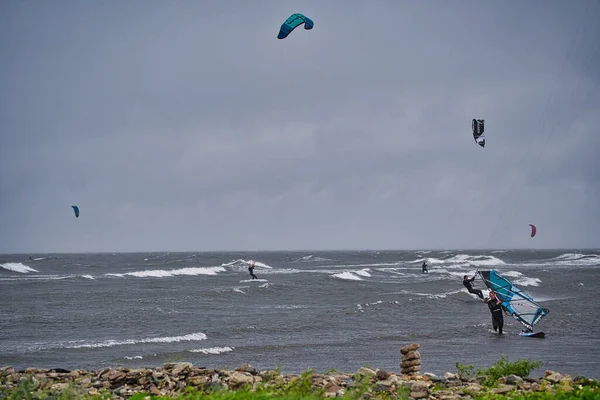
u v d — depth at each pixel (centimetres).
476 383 2444
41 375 2516
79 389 2020
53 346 4216
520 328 4991
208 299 7688
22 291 8781
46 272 15150
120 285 10150
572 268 16362
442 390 2223
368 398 2006
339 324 5362
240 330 4950
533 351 3947
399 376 2509
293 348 4125
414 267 18212
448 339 4509
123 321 5569
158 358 3791
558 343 4300
